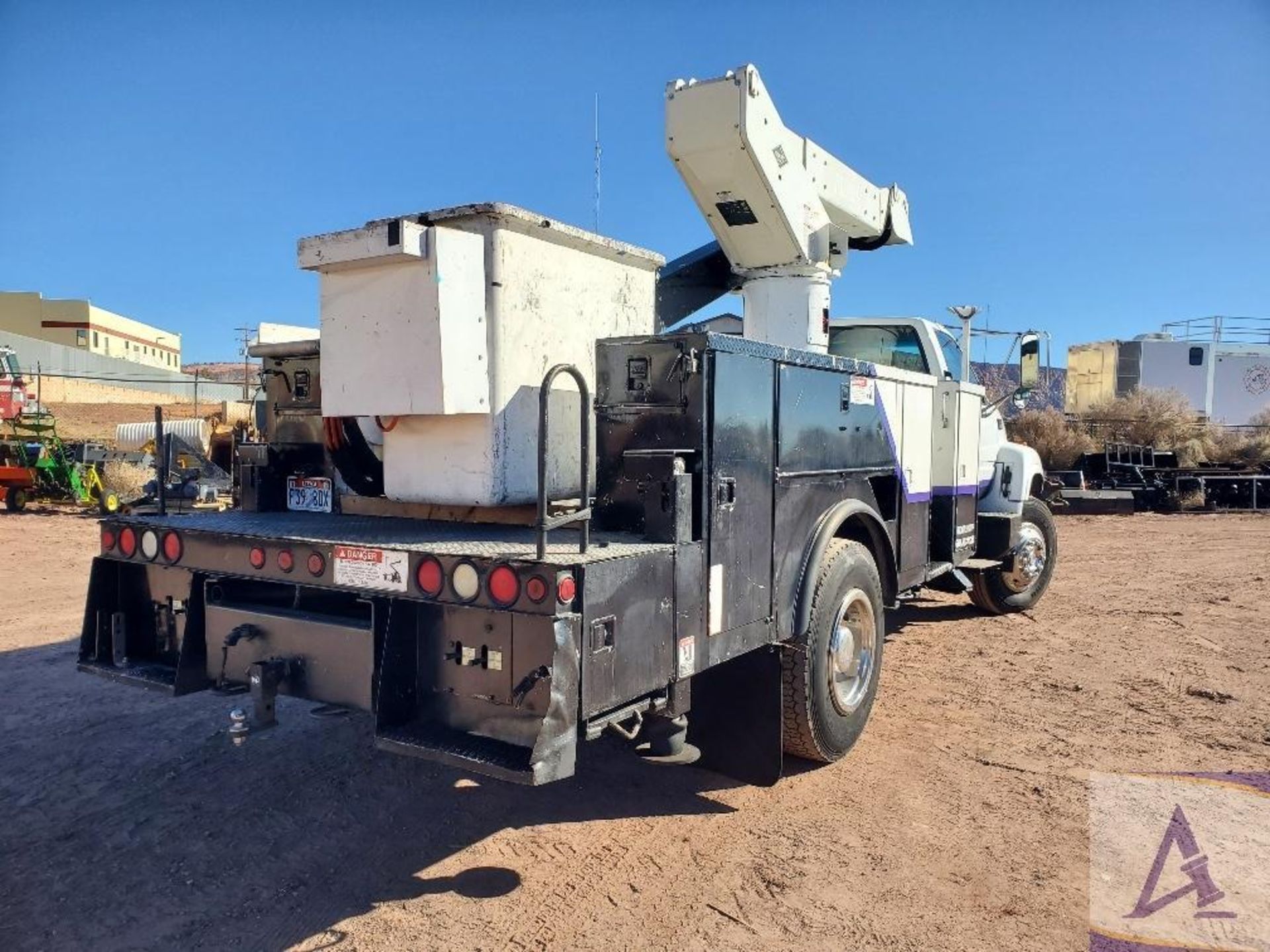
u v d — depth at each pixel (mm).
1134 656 6488
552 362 3615
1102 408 25016
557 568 2553
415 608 2938
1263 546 12969
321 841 3559
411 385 3211
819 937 2914
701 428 3152
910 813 3846
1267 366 32125
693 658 3148
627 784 4160
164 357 85812
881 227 6531
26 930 2936
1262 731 4863
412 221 3473
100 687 5516
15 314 68562
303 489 4281
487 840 3586
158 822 3711
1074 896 3166
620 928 2953
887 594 4969
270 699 3264
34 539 13250
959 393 5906
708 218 5383
